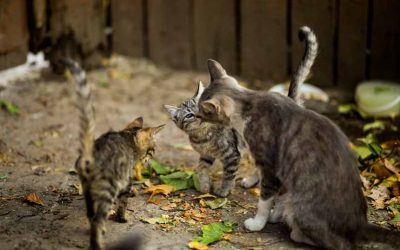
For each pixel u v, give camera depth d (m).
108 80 14.30
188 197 9.69
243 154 10.36
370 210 9.32
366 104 12.30
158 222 8.90
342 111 12.46
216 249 8.30
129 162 8.59
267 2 13.60
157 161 10.88
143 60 15.22
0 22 12.93
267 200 8.59
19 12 13.30
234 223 8.97
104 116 12.65
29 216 8.96
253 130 8.41
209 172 10.32
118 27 15.14
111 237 8.50
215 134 9.41
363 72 13.13
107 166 8.08
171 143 11.68
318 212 8.05
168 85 14.18
